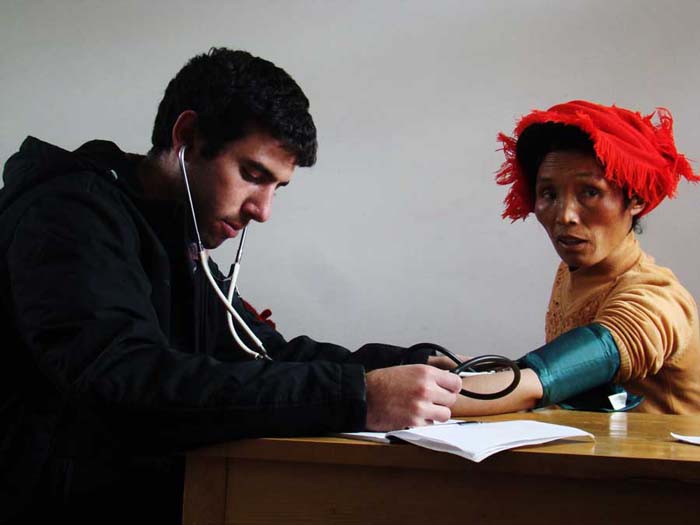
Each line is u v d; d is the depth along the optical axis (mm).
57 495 834
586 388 1072
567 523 626
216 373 727
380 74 2635
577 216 1179
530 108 2486
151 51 2834
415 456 652
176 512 878
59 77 2881
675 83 2338
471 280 2514
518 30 2506
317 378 734
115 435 729
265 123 959
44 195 882
